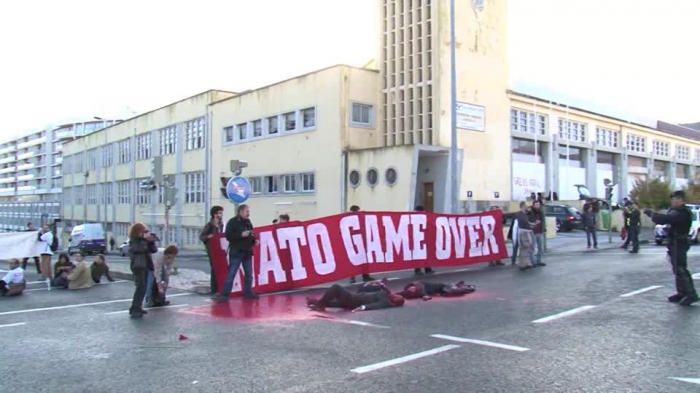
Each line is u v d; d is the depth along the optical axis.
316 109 27.95
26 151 136.50
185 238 39.75
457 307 9.47
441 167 26.23
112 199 52.88
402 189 23.83
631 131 48.44
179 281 13.84
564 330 7.57
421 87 26.52
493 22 29.38
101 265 14.85
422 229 15.00
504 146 29.84
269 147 31.16
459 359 6.23
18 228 98.31
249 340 7.41
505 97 30.08
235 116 34.28
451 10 19.73
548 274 13.73
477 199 27.86
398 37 27.67
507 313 8.82
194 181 39.09
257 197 31.84
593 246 23.42
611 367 5.85
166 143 42.91
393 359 6.28
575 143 41.41
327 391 5.23
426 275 14.66
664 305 9.22
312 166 28.06
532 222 15.62
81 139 61.94
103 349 7.13
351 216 13.66
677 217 9.31
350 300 9.63
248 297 11.21
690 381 5.35
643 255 18.31
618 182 47.03
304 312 9.49
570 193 41.09
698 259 16.11
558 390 5.14
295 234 12.72
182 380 5.70
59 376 5.96
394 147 24.25
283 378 5.67
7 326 8.89
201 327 8.38
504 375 5.62
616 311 8.80
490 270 15.46
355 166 25.86
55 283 14.08
